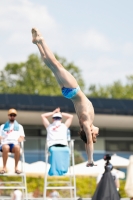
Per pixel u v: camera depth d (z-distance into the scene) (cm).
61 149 3531
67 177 5678
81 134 2353
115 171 3862
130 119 6331
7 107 5947
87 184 5800
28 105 6006
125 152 6488
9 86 15100
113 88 15662
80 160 6009
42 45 2322
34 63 15225
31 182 5762
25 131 6203
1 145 3503
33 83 14738
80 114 2322
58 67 2312
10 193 5634
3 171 3434
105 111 6191
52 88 14775
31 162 5856
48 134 3597
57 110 3656
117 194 2759
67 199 4612
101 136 6462
